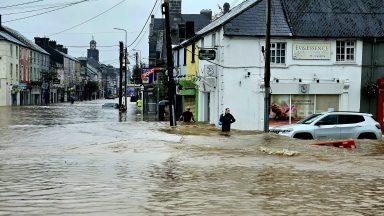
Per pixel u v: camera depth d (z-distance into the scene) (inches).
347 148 729.6
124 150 672.4
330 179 447.8
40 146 732.0
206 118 1507.1
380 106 1229.7
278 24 1222.3
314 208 317.4
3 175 444.1
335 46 1232.2
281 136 845.8
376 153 675.4
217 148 700.7
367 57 1242.0
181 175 454.3
